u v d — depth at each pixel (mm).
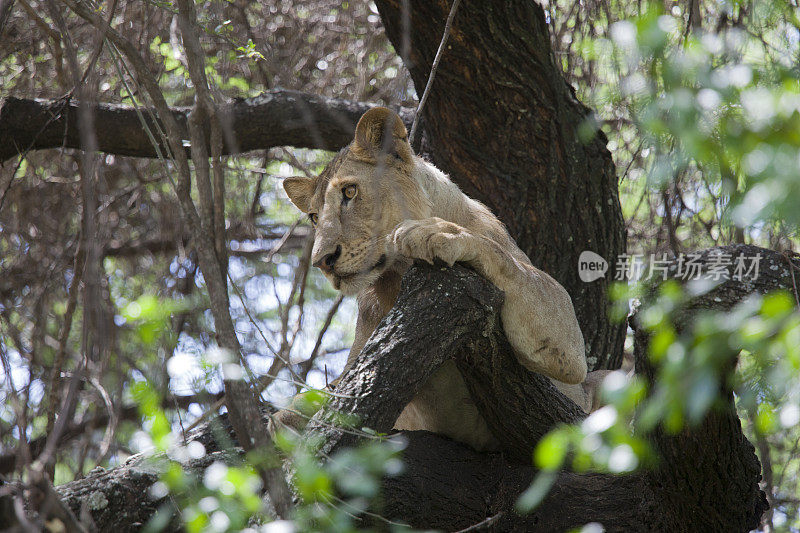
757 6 4281
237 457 6363
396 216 8164
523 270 7348
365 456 5258
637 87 4055
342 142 11812
